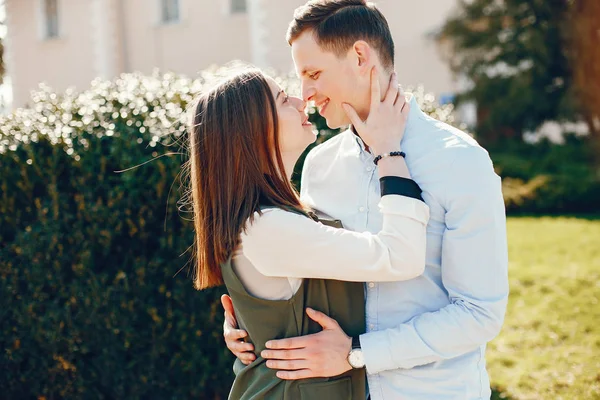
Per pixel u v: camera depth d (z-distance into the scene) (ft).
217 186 6.21
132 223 11.25
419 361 5.94
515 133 52.11
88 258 11.35
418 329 5.92
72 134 11.38
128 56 52.29
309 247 5.88
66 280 11.60
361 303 6.31
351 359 6.03
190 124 6.53
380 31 6.49
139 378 11.68
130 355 11.79
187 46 50.01
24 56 57.31
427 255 6.15
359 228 6.62
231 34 48.34
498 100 51.26
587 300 19.15
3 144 11.69
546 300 19.43
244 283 6.24
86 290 11.43
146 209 11.26
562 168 42.37
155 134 11.11
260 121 6.23
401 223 5.82
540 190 37.47
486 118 52.06
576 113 49.24
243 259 6.19
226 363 11.69
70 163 11.43
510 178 41.70
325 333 6.05
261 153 6.25
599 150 44.86
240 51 48.21
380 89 6.48
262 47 45.73
